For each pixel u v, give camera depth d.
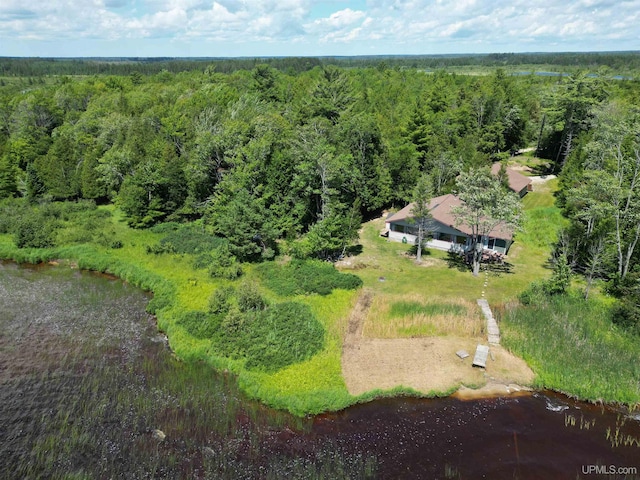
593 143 44.62
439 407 26.03
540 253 47.78
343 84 84.88
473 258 44.78
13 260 46.50
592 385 27.08
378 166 57.59
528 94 93.44
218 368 28.78
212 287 39.34
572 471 21.77
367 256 47.03
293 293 37.88
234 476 20.89
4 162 62.22
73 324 33.94
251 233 44.06
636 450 23.08
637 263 38.88
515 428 24.52
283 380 27.28
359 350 30.70
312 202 53.06
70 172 63.81
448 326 32.84
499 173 57.84
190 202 55.84
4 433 23.06
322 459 22.11
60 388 26.56
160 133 67.12
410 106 83.31
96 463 21.41
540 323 32.84
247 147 51.69
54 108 80.75
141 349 30.88
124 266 43.47
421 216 44.25
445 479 21.22
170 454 22.05
